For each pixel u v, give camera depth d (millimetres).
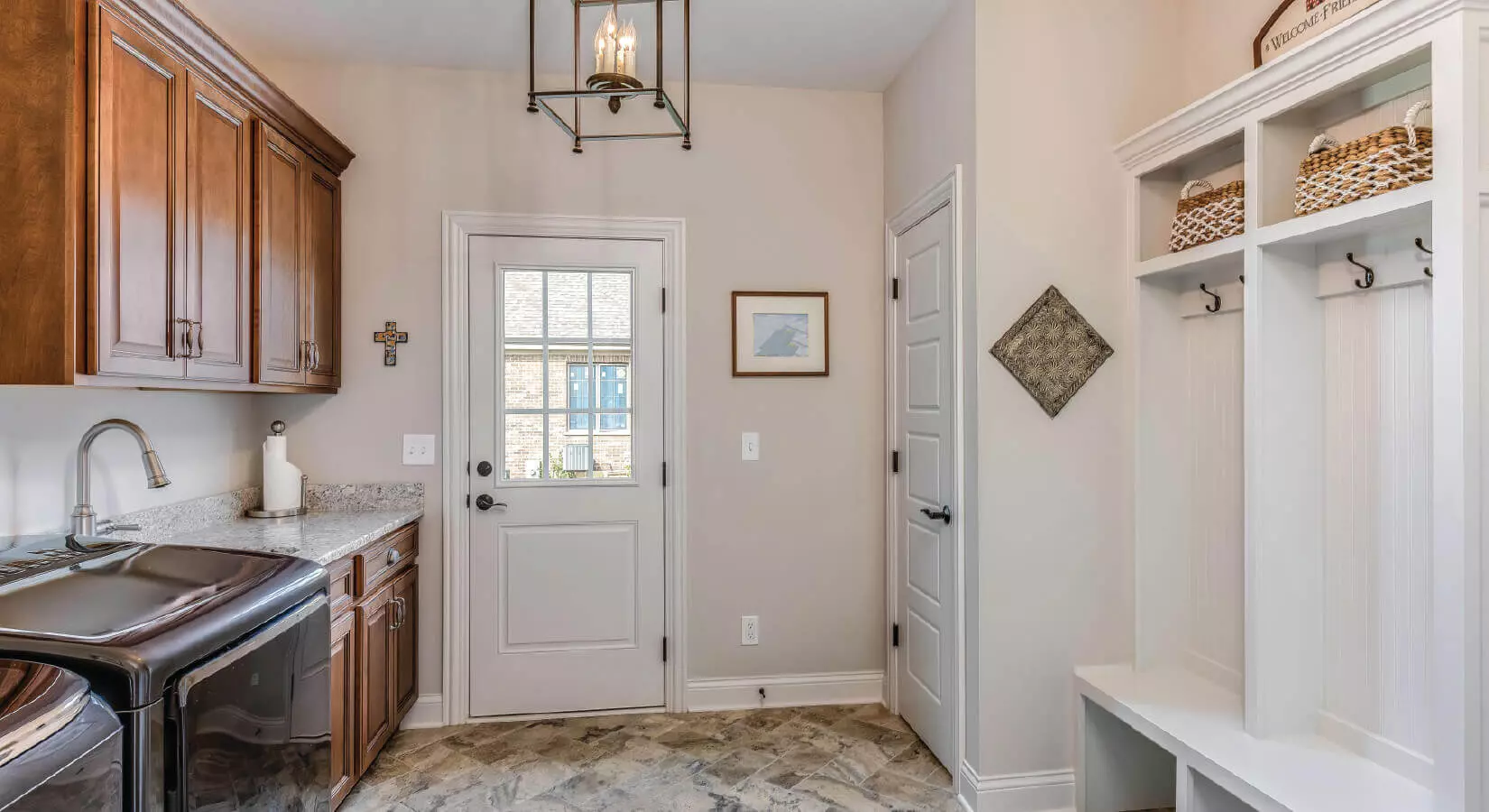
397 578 2619
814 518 3086
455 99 2896
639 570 3004
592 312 2988
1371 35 1558
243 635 1441
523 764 2537
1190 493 2309
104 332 1567
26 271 1498
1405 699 1675
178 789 1250
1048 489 2275
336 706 2109
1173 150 2123
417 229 2875
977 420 2252
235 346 2064
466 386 2900
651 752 2635
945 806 2301
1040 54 2287
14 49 1510
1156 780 2305
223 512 2514
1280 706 1872
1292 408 1878
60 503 1894
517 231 2928
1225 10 2203
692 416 3025
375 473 2850
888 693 3037
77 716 1070
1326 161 1707
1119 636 2314
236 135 2076
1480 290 1398
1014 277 2266
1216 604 2201
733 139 3045
